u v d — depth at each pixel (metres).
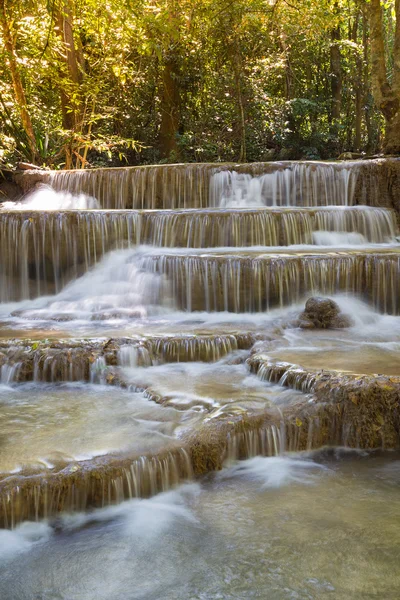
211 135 20.41
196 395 6.46
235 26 19.03
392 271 9.48
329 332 8.58
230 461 5.60
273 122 20.72
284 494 5.11
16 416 6.21
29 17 15.48
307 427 5.94
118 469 4.97
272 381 6.78
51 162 17.56
